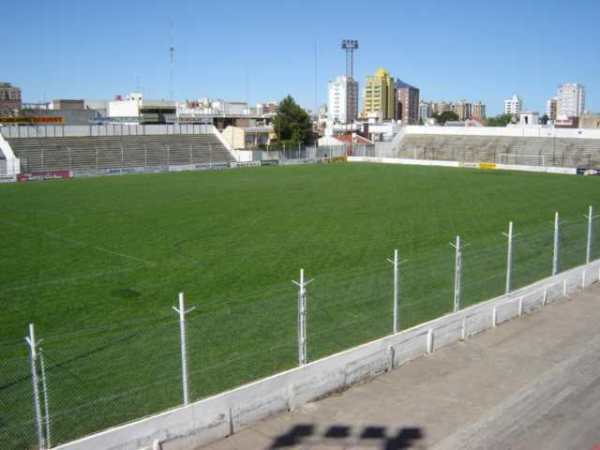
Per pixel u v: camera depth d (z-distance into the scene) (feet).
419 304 63.41
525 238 101.19
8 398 41.78
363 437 38.19
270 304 63.57
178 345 51.98
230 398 38.81
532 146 294.46
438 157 314.35
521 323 60.49
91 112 405.59
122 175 231.30
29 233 109.91
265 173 243.40
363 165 289.74
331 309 61.67
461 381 46.55
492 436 38.14
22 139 246.68
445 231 112.68
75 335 55.98
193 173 242.37
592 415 40.73
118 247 97.60
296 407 42.22
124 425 34.76
